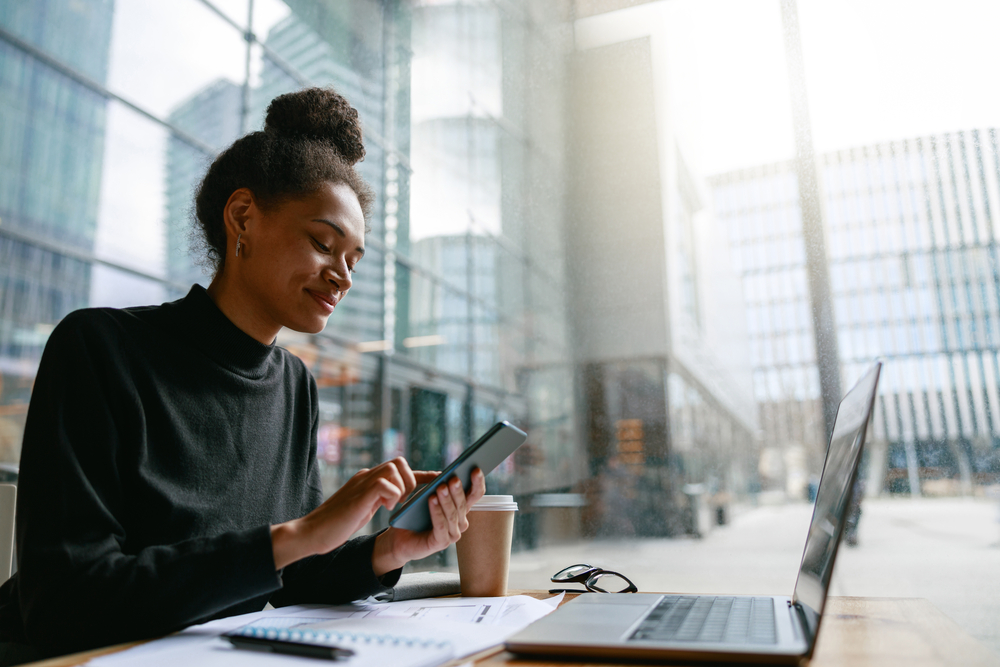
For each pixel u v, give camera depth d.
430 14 4.42
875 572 1.07
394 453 5.18
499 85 4.22
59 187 3.90
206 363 0.65
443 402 4.91
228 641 0.41
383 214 4.76
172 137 4.39
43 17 3.87
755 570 1.40
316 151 0.69
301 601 0.65
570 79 2.30
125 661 0.36
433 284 4.82
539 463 3.64
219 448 0.64
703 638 0.38
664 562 1.51
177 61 4.43
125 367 0.58
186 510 0.59
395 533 0.62
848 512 0.38
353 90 4.61
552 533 2.56
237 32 4.71
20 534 0.48
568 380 4.05
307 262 0.66
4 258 3.66
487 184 4.35
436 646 0.39
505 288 4.33
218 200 0.71
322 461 5.41
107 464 0.54
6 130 3.70
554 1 2.39
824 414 1.25
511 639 0.39
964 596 1.01
